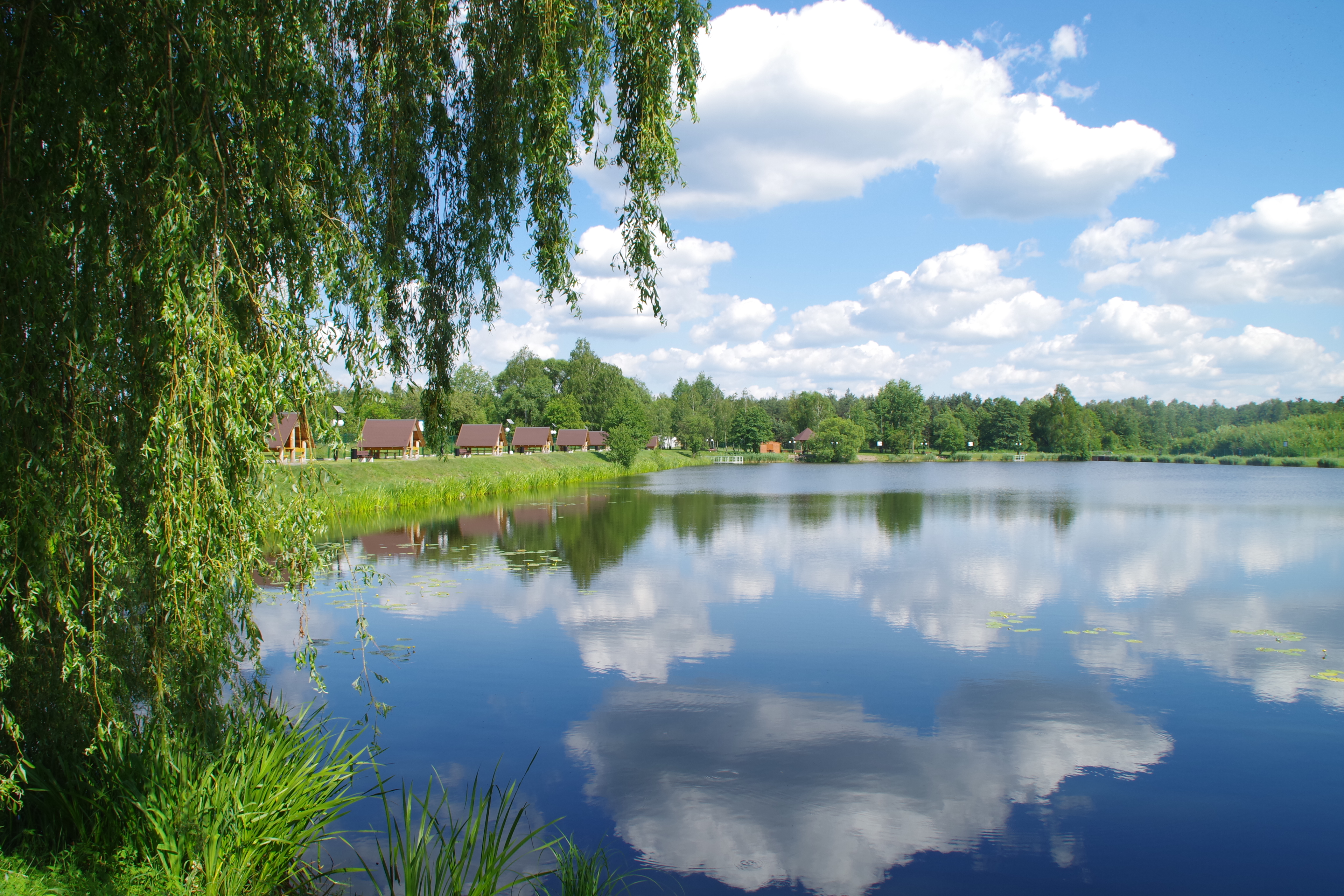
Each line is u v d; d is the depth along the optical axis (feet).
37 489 13.70
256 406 14.26
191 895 14.17
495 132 20.33
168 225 12.96
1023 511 98.17
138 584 15.56
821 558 59.93
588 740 24.45
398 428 149.79
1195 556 61.16
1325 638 36.40
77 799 15.42
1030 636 36.76
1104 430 353.92
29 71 13.88
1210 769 22.44
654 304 18.66
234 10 14.17
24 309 13.84
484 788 21.35
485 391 305.94
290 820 15.85
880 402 356.18
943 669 31.60
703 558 59.47
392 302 20.45
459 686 29.27
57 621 15.47
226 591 15.79
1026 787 21.43
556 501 110.52
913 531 77.41
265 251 14.87
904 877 17.16
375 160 18.37
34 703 15.72
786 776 22.09
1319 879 17.12
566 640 35.65
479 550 62.54
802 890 16.63
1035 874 17.29
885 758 23.29
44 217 13.87
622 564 56.49
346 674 30.58
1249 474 205.16
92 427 14.51
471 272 21.84
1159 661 32.86
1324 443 272.51
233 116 14.65
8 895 12.54
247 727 17.49
